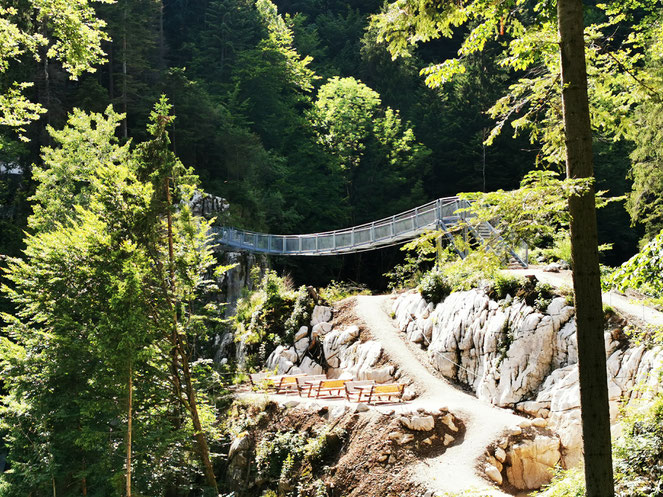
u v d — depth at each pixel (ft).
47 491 61.67
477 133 164.55
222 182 149.79
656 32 36.19
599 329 27.58
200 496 64.44
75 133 97.91
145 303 57.77
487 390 60.90
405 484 48.11
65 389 60.03
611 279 33.86
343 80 181.37
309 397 68.49
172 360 63.00
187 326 66.28
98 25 51.01
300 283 147.02
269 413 67.87
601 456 26.99
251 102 185.16
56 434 59.72
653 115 77.41
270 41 190.90
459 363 66.23
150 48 177.47
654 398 40.29
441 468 48.83
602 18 165.37
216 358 94.12
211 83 188.14
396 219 99.30
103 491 58.65
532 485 50.08
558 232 74.08
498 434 52.37
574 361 55.93
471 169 168.14
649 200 95.09
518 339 60.03
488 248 29.37
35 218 91.91
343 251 108.27
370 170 174.29
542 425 53.57
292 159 177.78
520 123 33.91
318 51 226.38
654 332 49.73
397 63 196.85
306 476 56.54
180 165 65.10
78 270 60.54
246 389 78.64
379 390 60.29
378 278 157.58
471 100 173.06
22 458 63.16
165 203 62.44
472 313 66.74
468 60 177.17
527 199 27.30
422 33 32.71
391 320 79.71
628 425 39.73
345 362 75.87
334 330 80.79
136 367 55.42
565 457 51.08
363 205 173.06
